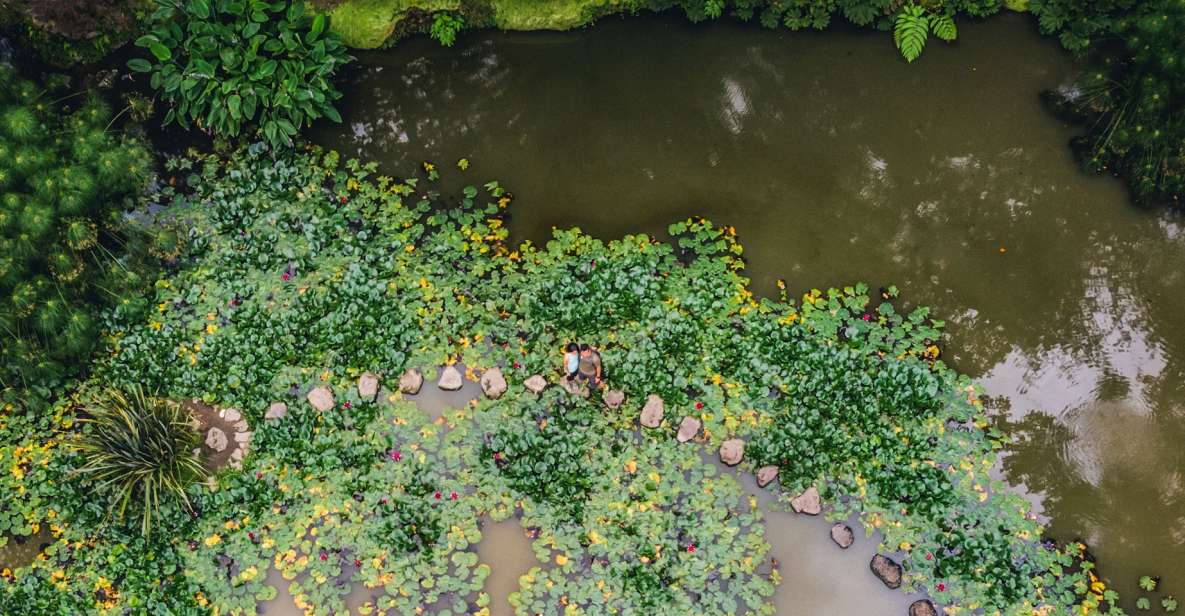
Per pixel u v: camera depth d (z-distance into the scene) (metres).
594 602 9.11
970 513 9.41
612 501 9.49
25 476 9.80
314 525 9.52
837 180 11.38
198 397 10.09
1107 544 9.38
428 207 11.27
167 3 11.04
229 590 9.25
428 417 9.98
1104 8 11.53
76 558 9.41
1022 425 9.96
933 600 9.12
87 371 10.29
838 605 9.17
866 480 9.55
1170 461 9.73
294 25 11.11
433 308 10.50
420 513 9.52
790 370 10.01
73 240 10.02
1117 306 10.57
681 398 9.94
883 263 10.84
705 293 10.48
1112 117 11.16
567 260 10.84
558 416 9.91
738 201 11.27
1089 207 11.08
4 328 9.70
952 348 10.34
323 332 10.33
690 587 9.17
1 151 9.80
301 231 11.09
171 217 11.21
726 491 9.55
